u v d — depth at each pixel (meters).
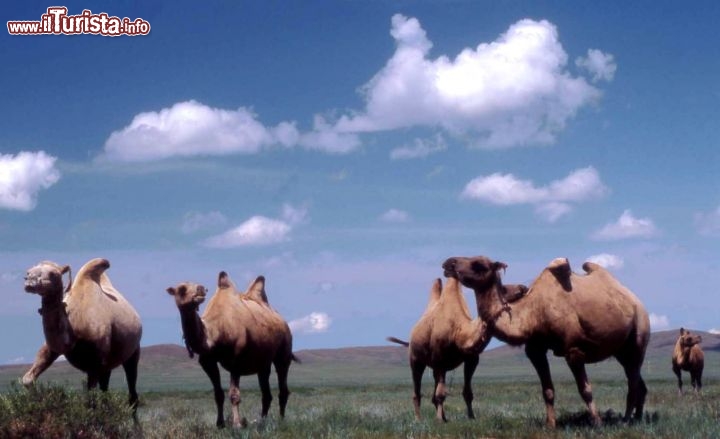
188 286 15.95
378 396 36.94
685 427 14.48
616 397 28.53
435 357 17.36
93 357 16.08
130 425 14.78
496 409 21.41
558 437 13.96
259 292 19.48
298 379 91.12
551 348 15.48
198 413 21.67
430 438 14.22
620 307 15.41
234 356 17.09
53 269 15.16
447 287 17.72
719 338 148.62
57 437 13.16
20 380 15.43
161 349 141.38
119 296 17.25
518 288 15.54
